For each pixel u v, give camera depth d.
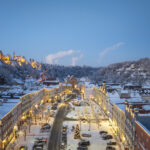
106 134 72.44
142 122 50.38
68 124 87.56
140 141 46.12
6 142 61.66
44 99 152.00
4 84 166.38
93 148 60.25
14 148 59.31
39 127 82.19
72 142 65.38
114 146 61.62
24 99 93.25
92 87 176.75
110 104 91.06
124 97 92.19
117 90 106.50
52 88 177.12
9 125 65.50
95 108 126.50
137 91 106.19
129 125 56.47
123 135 63.97
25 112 95.19
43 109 120.81
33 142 64.62
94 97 164.38
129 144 56.16
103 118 98.12
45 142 64.75
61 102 155.75
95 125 85.75
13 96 91.94
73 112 113.75
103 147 61.06
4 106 72.75
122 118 66.06
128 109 57.94
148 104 70.88
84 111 114.31
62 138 68.44
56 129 80.12
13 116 71.44
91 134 73.50
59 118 99.00
